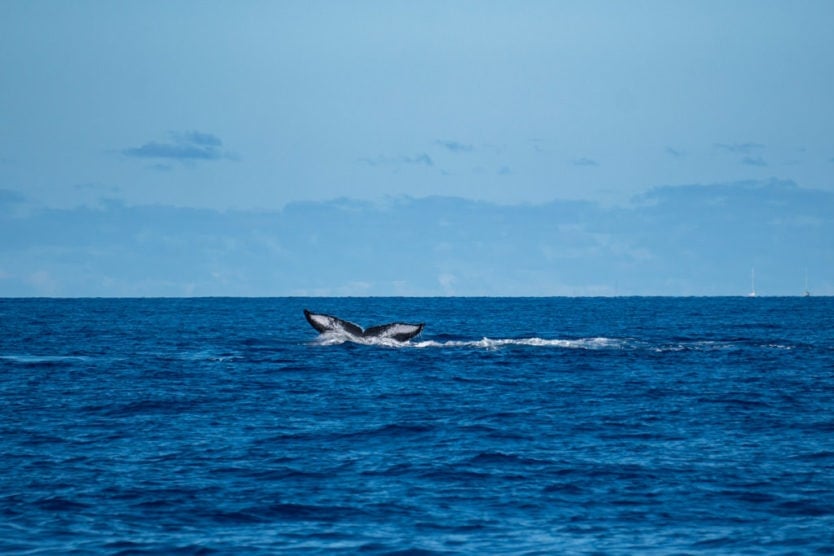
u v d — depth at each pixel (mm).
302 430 104500
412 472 85375
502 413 115562
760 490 79125
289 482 82062
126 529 69625
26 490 78938
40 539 67312
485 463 88688
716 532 69000
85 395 128750
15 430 104000
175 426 106750
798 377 149500
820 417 112875
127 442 97750
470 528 70188
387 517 72750
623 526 70562
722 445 96562
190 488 79812
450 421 110062
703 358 177000
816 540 66812
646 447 95688
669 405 121812
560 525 70938
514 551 65375
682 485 80812
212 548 65750
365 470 86125
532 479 82938
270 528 70125
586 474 84500
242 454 92375
